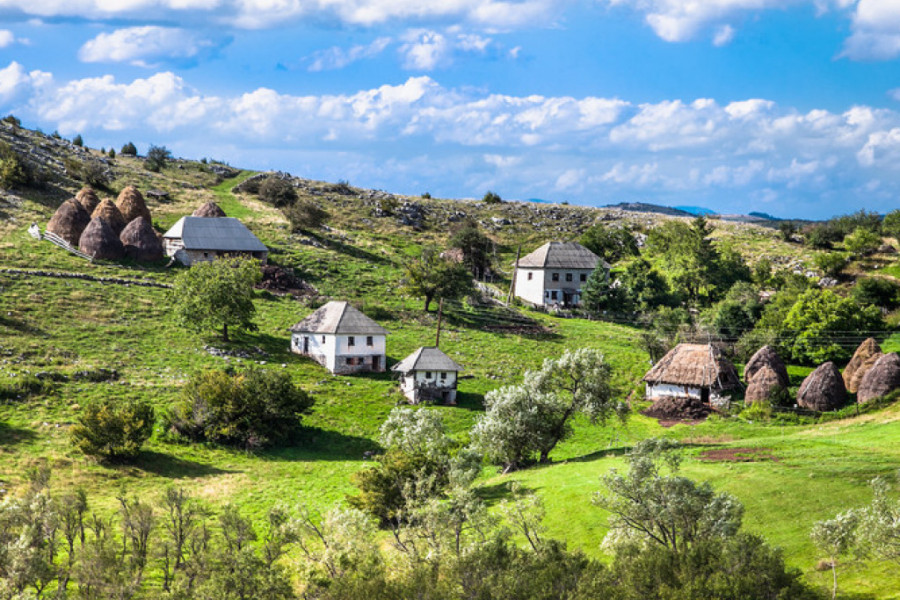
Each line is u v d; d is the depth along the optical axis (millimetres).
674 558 35750
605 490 52344
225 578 37156
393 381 93562
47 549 43312
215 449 72000
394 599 36094
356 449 74938
